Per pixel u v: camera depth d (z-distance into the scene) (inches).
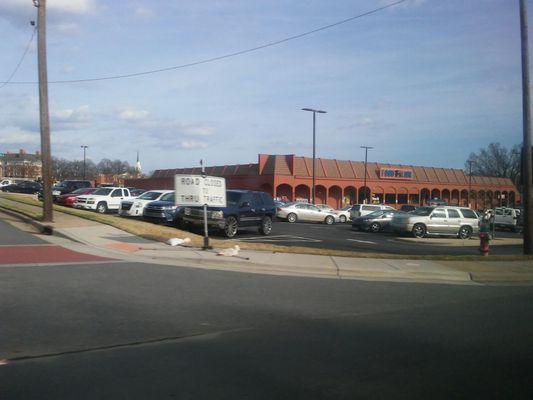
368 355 243.6
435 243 944.3
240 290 390.9
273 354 240.8
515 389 203.2
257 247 635.5
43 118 818.2
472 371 224.2
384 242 913.5
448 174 3186.5
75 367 216.2
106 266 474.6
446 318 327.6
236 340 263.0
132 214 987.9
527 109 687.1
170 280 418.0
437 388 202.7
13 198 1453.0
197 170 2797.7
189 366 220.5
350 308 348.5
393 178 2802.7
